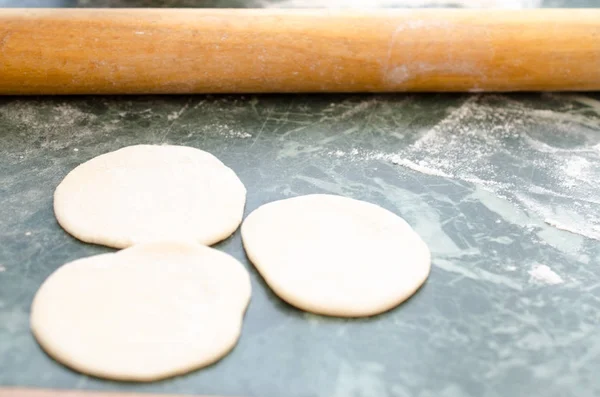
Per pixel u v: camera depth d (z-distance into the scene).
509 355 0.45
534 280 0.49
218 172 0.54
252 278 0.48
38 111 0.58
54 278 0.47
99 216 0.50
